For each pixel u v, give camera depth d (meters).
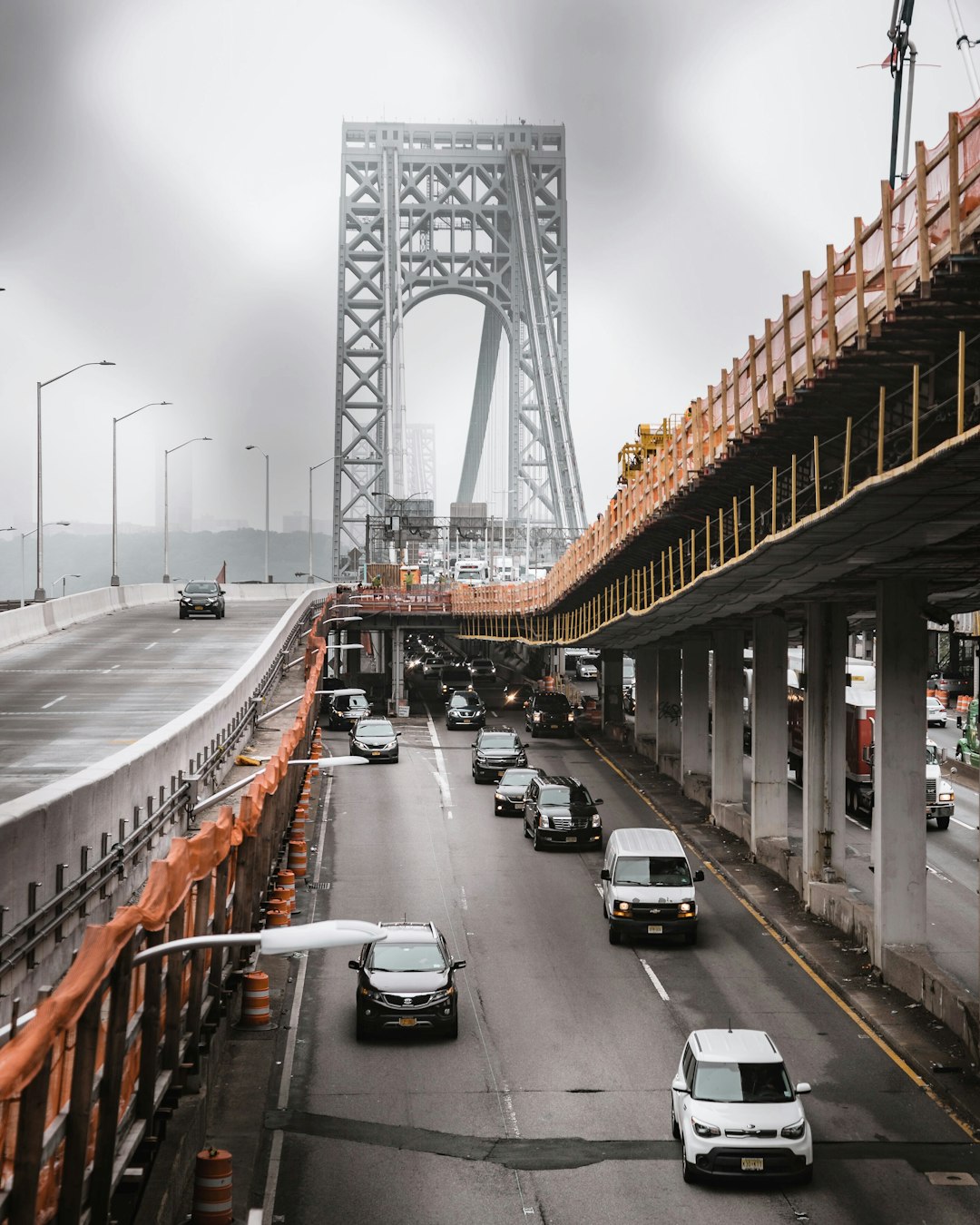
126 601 96.31
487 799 58.59
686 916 36.19
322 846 48.47
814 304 28.61
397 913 39.38
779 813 47.09
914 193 23.12
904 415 28.45
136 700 46.91
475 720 83.75
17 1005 17.31
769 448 34.47
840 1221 20.69
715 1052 23.39
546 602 82.00
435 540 170.62
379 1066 27.53
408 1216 20.86
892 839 33.34
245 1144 22.98
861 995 31.78
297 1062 27.75
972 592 42.06
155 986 17.67
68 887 19.92
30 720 41.38
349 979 33.81
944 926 38.09
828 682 40.72
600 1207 21.22
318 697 76.12
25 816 18.33
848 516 26.73
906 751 33.44
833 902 38.16
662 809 56.56
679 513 44.91
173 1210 17.41
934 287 22.08
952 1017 28.94
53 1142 13.30
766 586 38.34
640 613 51.91
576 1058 28.09
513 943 36.72
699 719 61.16
